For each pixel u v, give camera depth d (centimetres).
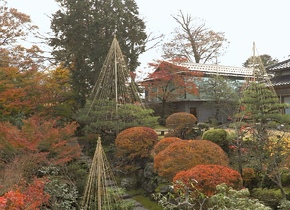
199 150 981
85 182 1059
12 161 954
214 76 2577
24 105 1406
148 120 1611
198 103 2777
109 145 1655
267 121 1312
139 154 1355
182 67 2419
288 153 1023
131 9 2166
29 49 1683
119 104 1661
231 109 2523
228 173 809
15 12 1709
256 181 1084
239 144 1149
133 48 2178
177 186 736
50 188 900
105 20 2009
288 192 944
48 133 1025
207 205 760
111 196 923
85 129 1703
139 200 1202
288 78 2012
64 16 2023
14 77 1398
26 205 588
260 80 1435
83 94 2073
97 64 2008
